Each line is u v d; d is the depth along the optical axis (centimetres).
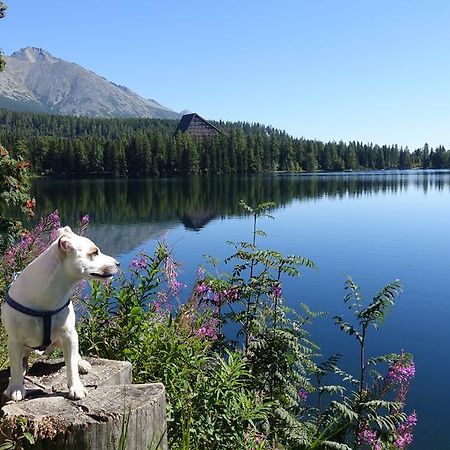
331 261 1154
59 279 155
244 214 2239
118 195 3294
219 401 207
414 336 645
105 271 158
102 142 6719
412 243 1415
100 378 175
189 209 2431
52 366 185
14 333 156
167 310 266
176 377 215
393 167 9538
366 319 298
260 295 343
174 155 6519
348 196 3350
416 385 513
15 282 159
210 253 1248
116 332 232
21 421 143
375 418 281
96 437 144
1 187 457
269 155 7700
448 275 992
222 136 7312
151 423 154
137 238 1478
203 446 206
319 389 299
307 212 2373
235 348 312
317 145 8556
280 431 259
